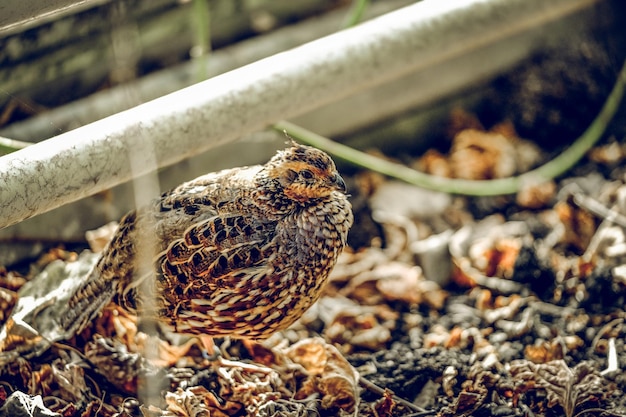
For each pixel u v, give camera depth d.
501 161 6.86
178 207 4.43
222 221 4.35
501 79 7.29
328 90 5.05
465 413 4.57
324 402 4.60
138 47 6.52
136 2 6.41
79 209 5.75
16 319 4.67
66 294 4.91
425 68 7.01
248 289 4.32
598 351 5.12
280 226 4.39
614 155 6.83
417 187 6.65
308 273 4.42
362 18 7.11
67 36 6.14
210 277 4.30
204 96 4.68
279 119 4.96
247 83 4.80
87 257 5.18
